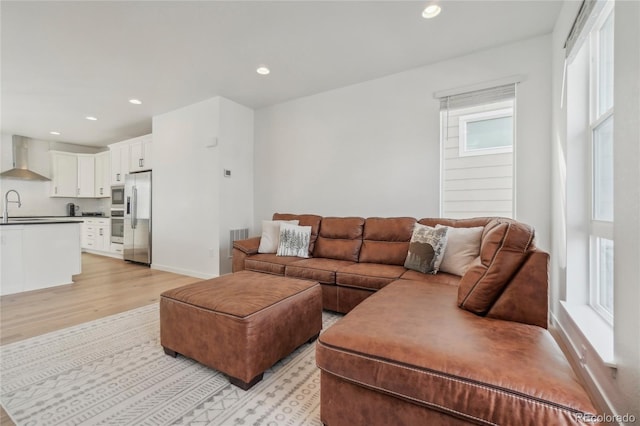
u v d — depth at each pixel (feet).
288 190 13.46
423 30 8.12
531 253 4.48
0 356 6.14
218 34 8.27
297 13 7.38
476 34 8.32
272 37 8.43
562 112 7.01
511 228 4.66
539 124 8.40
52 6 6.98
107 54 9.25
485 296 4.56
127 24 7.75
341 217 11.19
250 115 14.42
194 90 12.12
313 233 11.10
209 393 4.93
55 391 4.97
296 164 13.20
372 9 7.23
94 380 5.29
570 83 6.51
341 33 8.26
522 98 8.63
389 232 9.62
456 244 7.72
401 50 9.14
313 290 6.70
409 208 10.50
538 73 8.41
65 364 5.83
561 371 3.05
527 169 8.57
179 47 8.91
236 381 5.14
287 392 4.98
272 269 9.77
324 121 12.39
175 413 4.43
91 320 8.15
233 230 13.42
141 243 15.78
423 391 3.24
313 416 4.39
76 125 16.71
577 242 6.40
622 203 3.68
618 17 3.83
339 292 8.52
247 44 8.78
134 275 13.67
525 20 7.69
